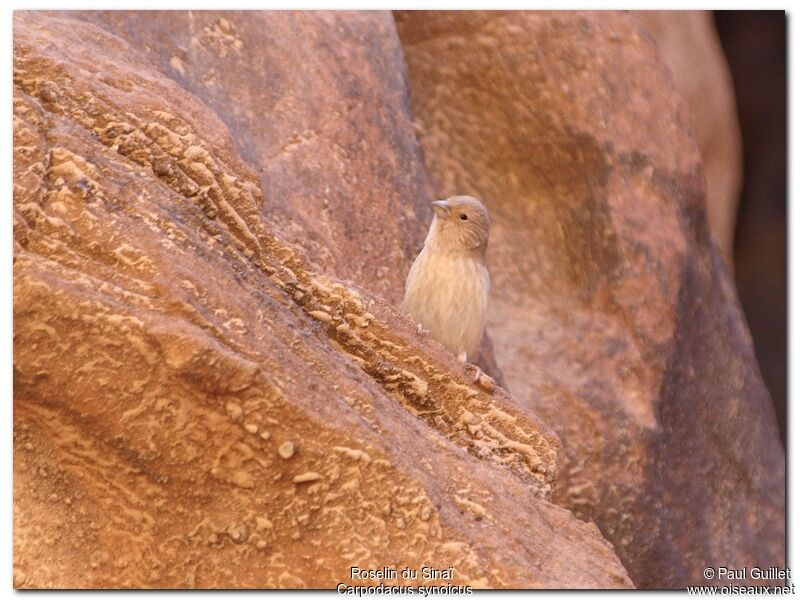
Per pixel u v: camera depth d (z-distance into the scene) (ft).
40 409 21.76
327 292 28.30
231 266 24.61
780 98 83.05
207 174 26.66
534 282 55.47
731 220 80.07
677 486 53.98
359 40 46.93
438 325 34.35
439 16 55.62
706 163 77.10
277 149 40.86
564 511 27.20
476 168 56.08
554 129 54.90
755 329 86.38
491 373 45.75
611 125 54.90
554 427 51.72
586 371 53.21
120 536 22.49
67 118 24.94
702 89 75.31
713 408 57.00
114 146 25.39
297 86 42.75
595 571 24.97
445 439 26.71
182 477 22.09
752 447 58.54
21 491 22.34
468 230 34.22
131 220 22.95
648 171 55.47
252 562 22.31
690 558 53.67
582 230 55.01
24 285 20.95
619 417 52.49
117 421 21.63
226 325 22.59
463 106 56.08
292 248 28.07
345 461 22.39
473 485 25.08
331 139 42.86
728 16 82.89
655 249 54.90
